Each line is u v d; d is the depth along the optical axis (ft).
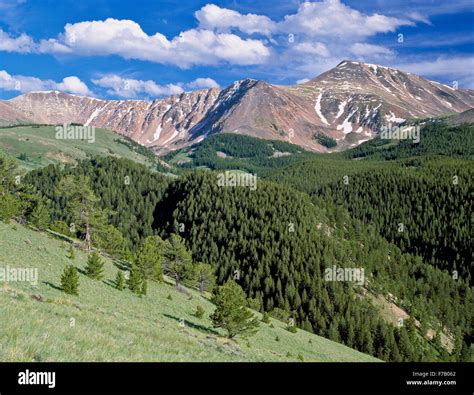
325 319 449.89
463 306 574.56
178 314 189.26
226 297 170.81
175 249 274.36
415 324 494.18
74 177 262.67
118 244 293.64
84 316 102.78
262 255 563.07
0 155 300.61
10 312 80.33
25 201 279.08
